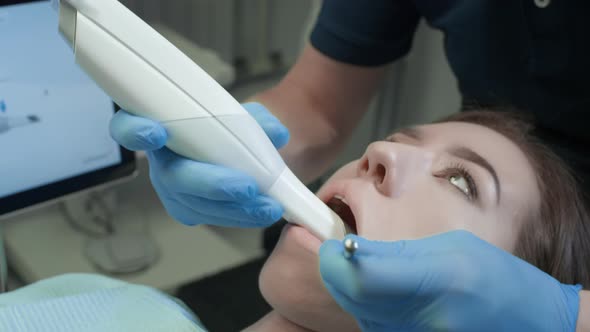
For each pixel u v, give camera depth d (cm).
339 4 94
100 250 104
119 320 68
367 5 92
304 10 158
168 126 55
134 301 71
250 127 57
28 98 80
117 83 53
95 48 52
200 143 56
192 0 149
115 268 101
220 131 56
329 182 72
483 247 55
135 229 110
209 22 154
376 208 64
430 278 51
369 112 142
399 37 97
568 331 55
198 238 112
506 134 77
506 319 53
